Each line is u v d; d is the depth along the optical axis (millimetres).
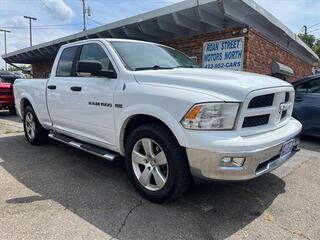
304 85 6902
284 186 4062
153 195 3451
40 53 14984
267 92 3252
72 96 4520
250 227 3041
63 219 3131
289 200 3652
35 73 19172
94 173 4484
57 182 4133
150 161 3488
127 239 2807
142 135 3484
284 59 11555
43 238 2787
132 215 3229
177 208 3391
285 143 3443
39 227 2971
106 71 3900
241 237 2867
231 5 7203
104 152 4129
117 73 3889
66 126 4875
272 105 3432
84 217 3180
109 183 4098
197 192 3805
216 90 3094
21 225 3000
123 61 3953
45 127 5695
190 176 3248
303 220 3201
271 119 3434
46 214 3227
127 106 3596
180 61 4648
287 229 3023
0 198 3607
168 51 4812
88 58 4477
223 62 8750
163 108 3215
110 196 3688
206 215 3256
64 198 3627
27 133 6281
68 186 3994
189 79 3291
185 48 9750
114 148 3975
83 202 3523
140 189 3609
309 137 7270
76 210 3328
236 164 2941
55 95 4957
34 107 5723
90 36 11172
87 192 3805
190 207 3420
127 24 9375
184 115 3035
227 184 4059
